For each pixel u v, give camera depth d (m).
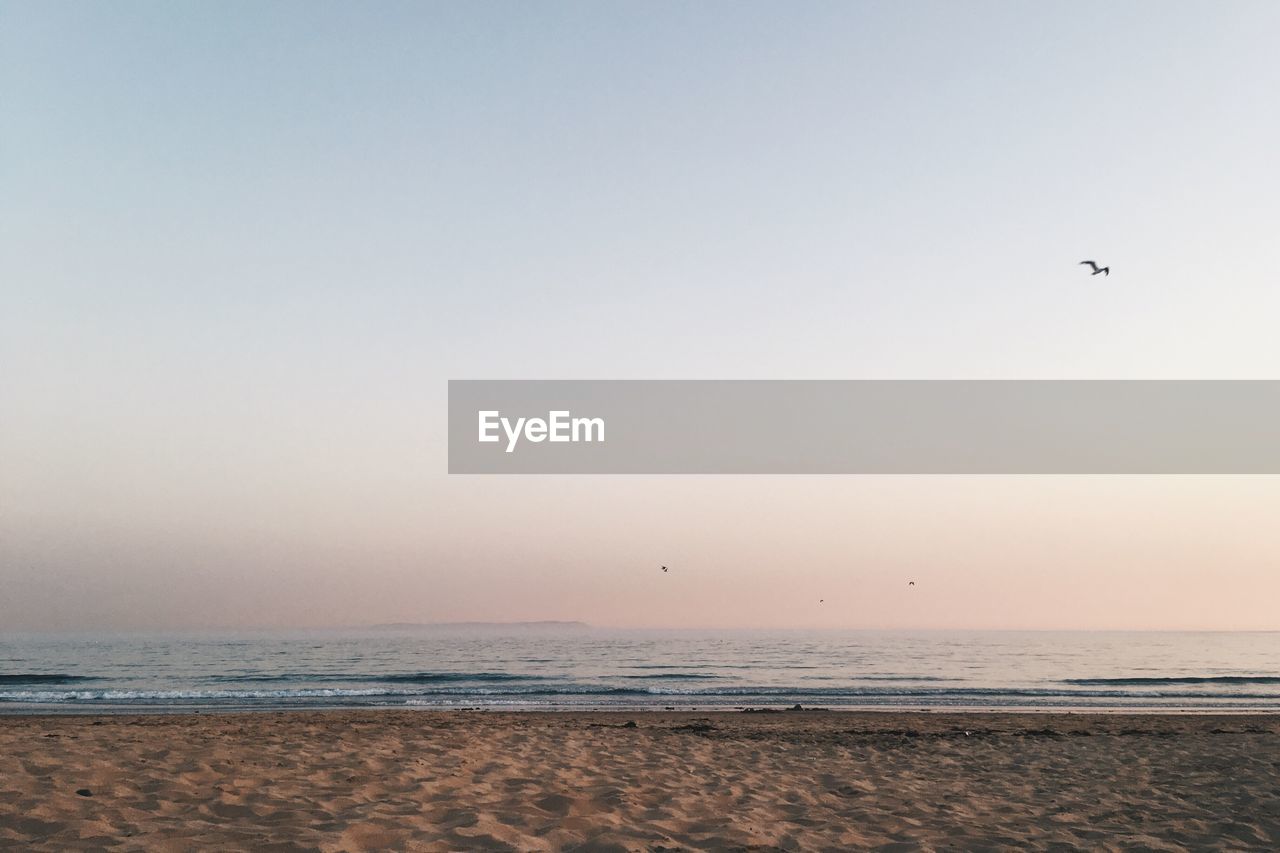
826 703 29.23
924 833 6.75
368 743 10.57
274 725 15.45
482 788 7.61
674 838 6.09
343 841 5.32
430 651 85.88
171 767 7.92
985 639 142.50
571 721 18.30
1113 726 18.05
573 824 6.27
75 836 5.23
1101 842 6.55
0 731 12.74
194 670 52.72
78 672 49.78
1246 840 6.70
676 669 56.50
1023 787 9.27
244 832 5.46
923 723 18.72
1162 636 192.50
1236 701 31.42
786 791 8.58
